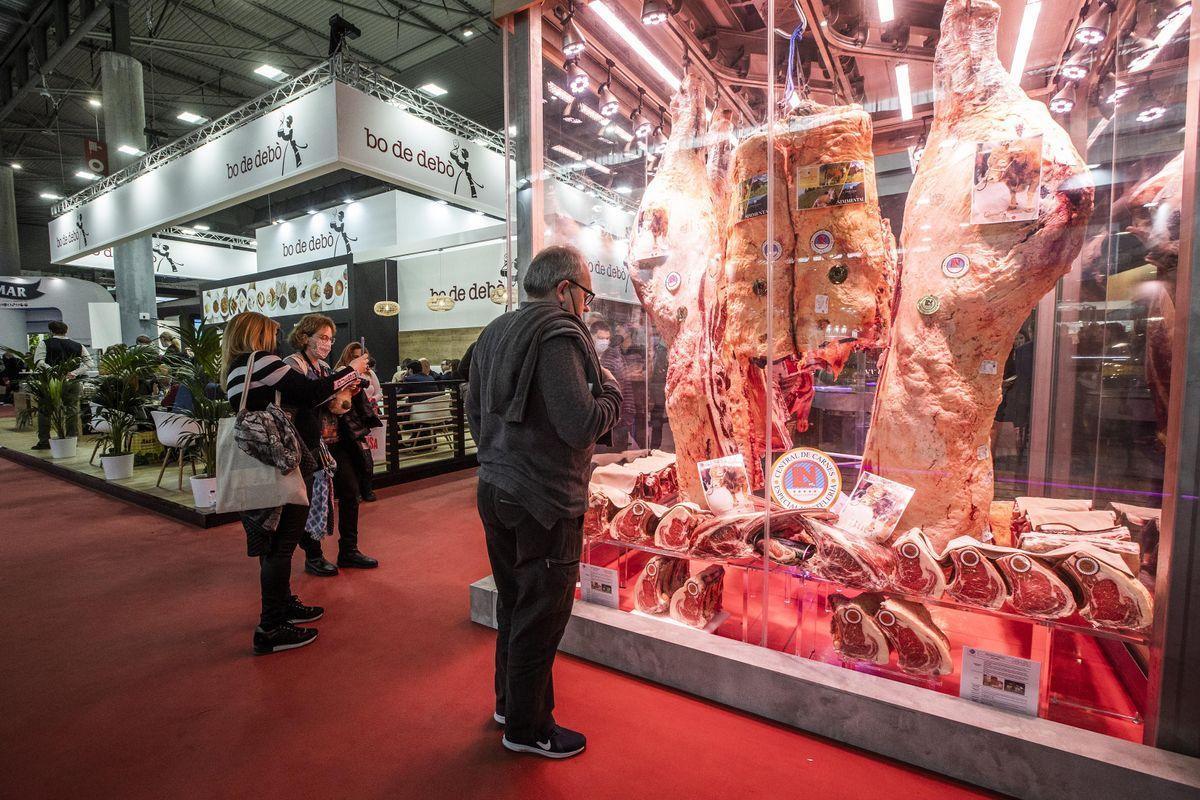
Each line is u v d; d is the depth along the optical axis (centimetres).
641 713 191
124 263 1098
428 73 1270
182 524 434
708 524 210
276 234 1419
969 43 170
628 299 263
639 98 244
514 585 172
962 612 186
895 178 204
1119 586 149
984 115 167
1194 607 138
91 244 892
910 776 160
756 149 206
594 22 233
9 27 1123
